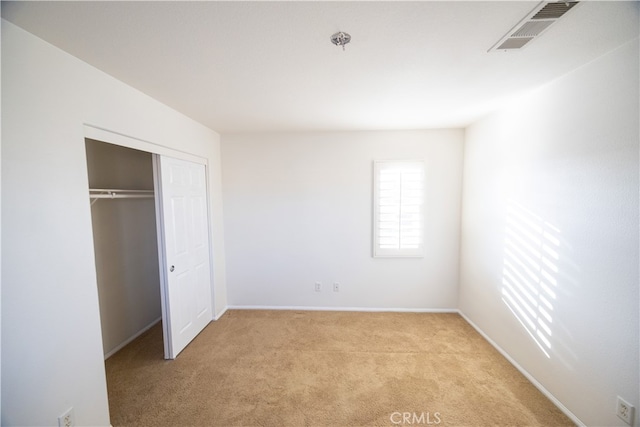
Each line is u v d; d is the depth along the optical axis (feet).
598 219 4.86
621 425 4.50
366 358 7.61
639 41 4.16
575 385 5.35
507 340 7.54
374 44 4.36
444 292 10.60
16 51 3.76
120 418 5.57
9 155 3.69
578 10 3.55
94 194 6.99
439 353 7.84
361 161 10.39
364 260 10.71
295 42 4.28
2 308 3.63
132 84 5.88
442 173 10.19
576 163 5.30
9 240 3.69
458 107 7.63
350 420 5.50
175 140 7.74
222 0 3.28
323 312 10.69
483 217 8.73
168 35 4.05
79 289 4.68
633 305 4.32
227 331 9.23
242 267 11.05
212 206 10.02
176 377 6.86
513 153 7.23
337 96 6.69
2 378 3.65
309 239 10.79
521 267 6.97
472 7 3.49
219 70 5.24
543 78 5.72
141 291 9.45
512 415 5.58
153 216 10.14
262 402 5.99
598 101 4.83
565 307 5.58
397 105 7.41
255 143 10.64
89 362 4.86
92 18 3.60
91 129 5.03
